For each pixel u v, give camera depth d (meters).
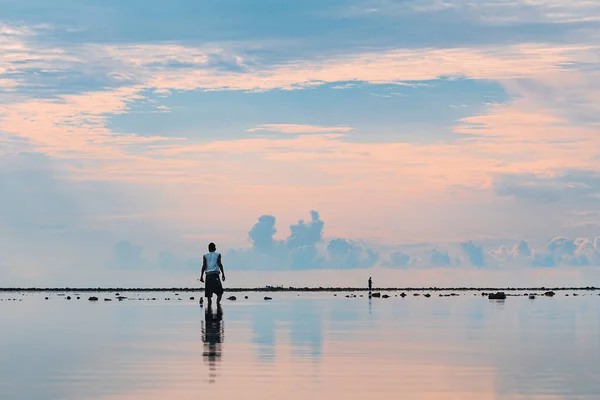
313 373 15.93
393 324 29.09
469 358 18.31
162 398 13.23
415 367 16.84
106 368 16.61
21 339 22.94
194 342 22.00
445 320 31.45
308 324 29.08
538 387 14.31
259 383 14.75
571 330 26.14
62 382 14.81
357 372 16.12
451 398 13.30
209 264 40.41
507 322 30.16
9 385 14.50
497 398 13.30
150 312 38.00
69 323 29.89
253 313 37.06
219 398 13.24
